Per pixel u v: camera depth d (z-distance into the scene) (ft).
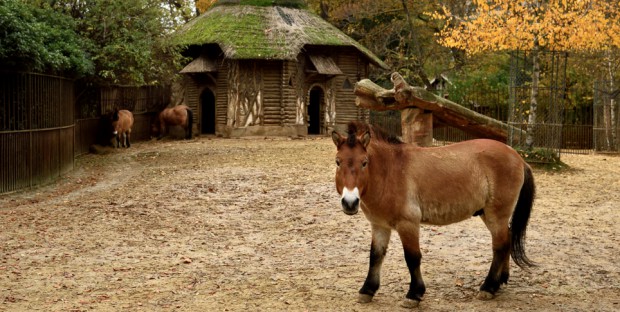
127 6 78.74
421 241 31.35
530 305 21.50
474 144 22.66
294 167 61.36
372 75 139.23
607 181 52.49
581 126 97.60
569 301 21.95
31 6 66.80
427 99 53.62
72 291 23.77
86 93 82.74
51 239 32.65
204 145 90.07
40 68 50.01
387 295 22.80
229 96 106.42
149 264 27.76
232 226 35.94
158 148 86.28
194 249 30.55
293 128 109.19
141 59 77.77
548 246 30.40
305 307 21.56
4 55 44.91
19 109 50.08
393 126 113.19
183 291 23.67
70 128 62.69
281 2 116.37
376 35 138.41
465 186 21.53
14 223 36.65
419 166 21.27
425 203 21.24
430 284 24.13
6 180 48.08
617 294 22.80
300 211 39.91
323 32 112.57
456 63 127.24
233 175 55.98
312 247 30.81
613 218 37.35
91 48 74.69
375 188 20.66
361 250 29.94
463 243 30.89
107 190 49.73
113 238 32.91
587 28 59.52
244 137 105.60
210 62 108.99
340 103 114.83
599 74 95.55
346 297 22.61
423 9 132.05
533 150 60.29
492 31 62.75
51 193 48.93
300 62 109.60
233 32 106.01
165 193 47.14
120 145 89.10
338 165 19.74
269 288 23.91
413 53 138.82
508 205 22.20
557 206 41.19
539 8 62.39
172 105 113.09
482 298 22.11
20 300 22.66
